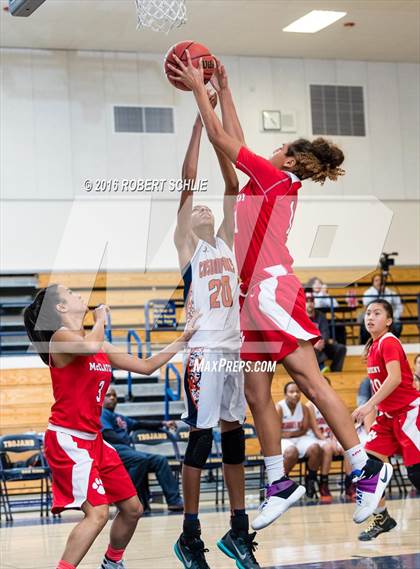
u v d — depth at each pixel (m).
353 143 5.16
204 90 3.18
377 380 4.85
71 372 3.29
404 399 4.80
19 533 6.13
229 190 3.43
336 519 6.17
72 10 4.30
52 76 4.42
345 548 4.65
